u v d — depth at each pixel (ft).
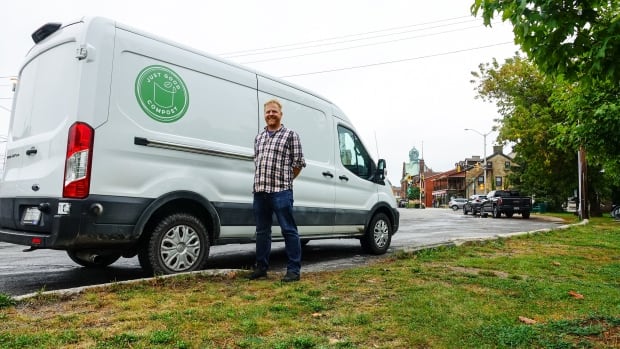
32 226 13.62
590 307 11.85
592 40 9.60
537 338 9.15
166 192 14.83
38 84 15.15
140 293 12.42
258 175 15.25
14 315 10.24
